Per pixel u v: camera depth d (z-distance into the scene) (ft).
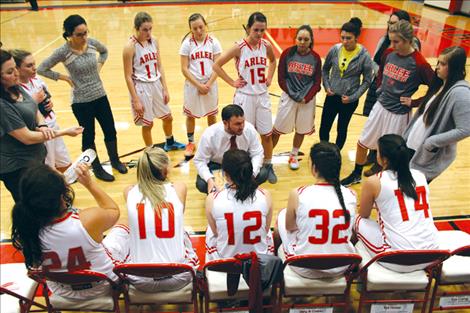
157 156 7.38
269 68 13.26
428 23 37.88
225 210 7.27
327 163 7.24
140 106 13.44
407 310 7.72
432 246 7.55
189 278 7.45
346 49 12.51
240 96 12.79
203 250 10.55
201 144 10.52
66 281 6.64
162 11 43.47
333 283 7.43
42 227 6.33
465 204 12.59
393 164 7.61
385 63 11.64
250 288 6.81
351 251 7.46
